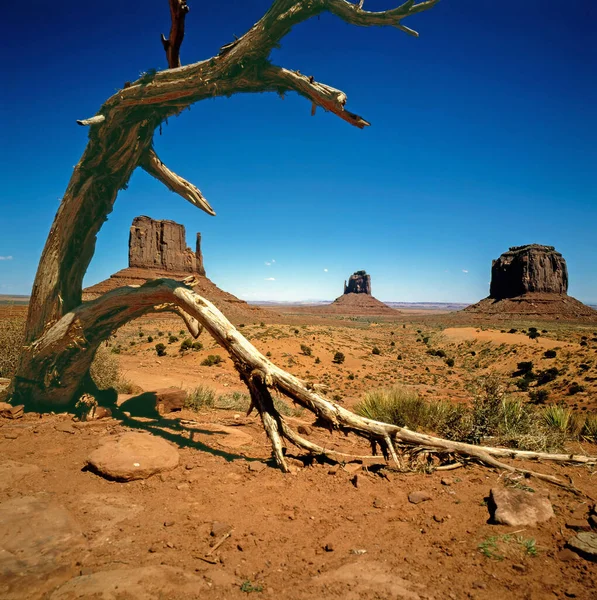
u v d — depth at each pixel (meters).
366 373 40.62
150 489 4.17
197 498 4.00
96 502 3.82
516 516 3.47
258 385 5.39
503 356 53.56
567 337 64.25
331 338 60.03
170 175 6.94
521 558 2.93
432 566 2.87
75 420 6.45
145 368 19.31
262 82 5.72
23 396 6.98
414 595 2.54
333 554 3.06
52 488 4.09
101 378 9.95
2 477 4.29
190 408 8.70
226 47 5.60
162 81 5.88
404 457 5.20
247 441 6.18
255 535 3.33
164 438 5.93
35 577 2.67
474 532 3.34
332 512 3.78
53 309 6.72
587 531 3.30
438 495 4.16
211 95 6.07
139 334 54.38
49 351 6.57
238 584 2.68
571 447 6.67
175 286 5.97
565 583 2.64
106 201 6.90
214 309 5.70
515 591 2.56
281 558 3.01
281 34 5.24
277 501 4.00
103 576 2.71
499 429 6.43
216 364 27.84
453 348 70.19
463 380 40.50
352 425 5.12
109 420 6.53
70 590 2.55
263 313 157.25
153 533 3.31
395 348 70.06
